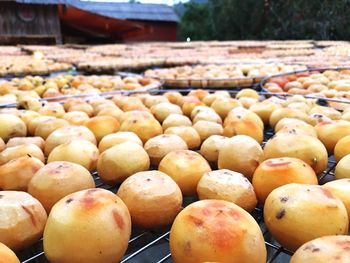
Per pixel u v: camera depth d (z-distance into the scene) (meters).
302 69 1.03
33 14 3.57
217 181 0.25
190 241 0.19
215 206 0.20
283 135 0.30
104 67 1.33
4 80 0.97
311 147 0.29
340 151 0.32
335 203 0.21
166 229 0.26
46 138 0.39
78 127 0.37
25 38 3.55
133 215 0.24
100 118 0.40
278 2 4.38
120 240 0.20
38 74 1.21
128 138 0.34
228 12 5.20
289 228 0.21
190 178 0.28
